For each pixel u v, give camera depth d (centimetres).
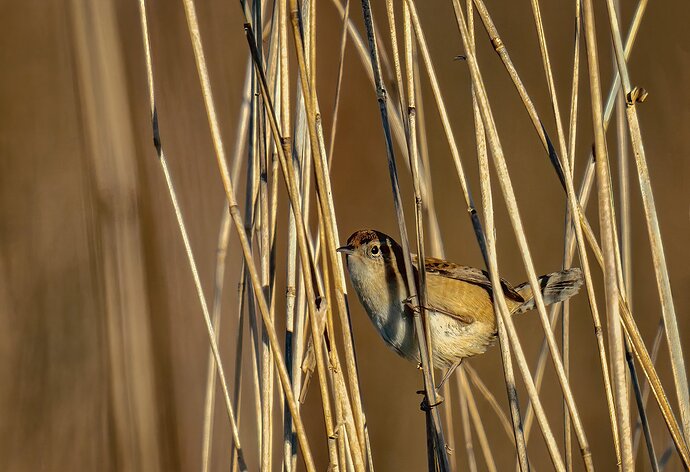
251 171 669
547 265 1402
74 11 929
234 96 1264
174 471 1031
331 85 1595
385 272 746
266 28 724
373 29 625
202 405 1088
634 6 1423
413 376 1403
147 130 1162
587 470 539
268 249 631
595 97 519
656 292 1291
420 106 797
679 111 1383
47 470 1098
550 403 1275
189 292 1123
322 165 600
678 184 1344
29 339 1151
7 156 1266
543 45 582
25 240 1220
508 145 1488
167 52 1236
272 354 558
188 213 1155
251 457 1072
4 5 1300
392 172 611
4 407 1112
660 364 1201
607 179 521
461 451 1233
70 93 1298
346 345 578
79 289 1192
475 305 738
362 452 581
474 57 566
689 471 572
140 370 909
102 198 905
